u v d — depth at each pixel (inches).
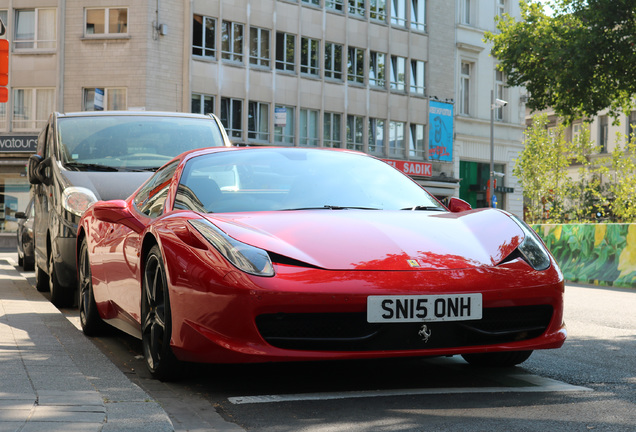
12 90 1327.5
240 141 1390.3
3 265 595.2
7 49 391.9
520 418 140.0
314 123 1508.4
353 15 1563.7
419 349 155.0
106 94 1305.4
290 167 205.8
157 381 175.5
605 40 746.8
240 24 1392.7
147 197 213.0
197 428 134.6
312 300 150.1
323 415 142.4
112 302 213.2
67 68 1312.7
